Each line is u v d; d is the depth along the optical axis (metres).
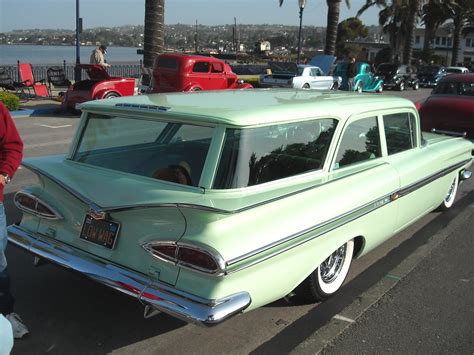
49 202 3.41
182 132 3.25
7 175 3.01
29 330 3.38
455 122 9.62
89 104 3.72
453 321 3.69
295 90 4.80
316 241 3.31
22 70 17.64
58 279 4.16
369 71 26.66
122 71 23.83
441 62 60.03
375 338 3.43
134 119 3.47
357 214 3.68
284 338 3.41
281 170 3.33
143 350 3.21
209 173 3.02
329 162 3.66
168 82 16.00
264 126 3.19
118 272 2.95
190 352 3.21
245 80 23.81
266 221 2.96
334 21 27.77
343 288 4.21
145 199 2.93
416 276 4.50
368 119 4.12
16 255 4.58
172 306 2.70
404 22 47.72
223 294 2.73
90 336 3.35
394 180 4.20
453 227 5.90
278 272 3.07
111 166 3.55
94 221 3.16
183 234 2.77
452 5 48.69
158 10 16.77
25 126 12.38
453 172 5.77
